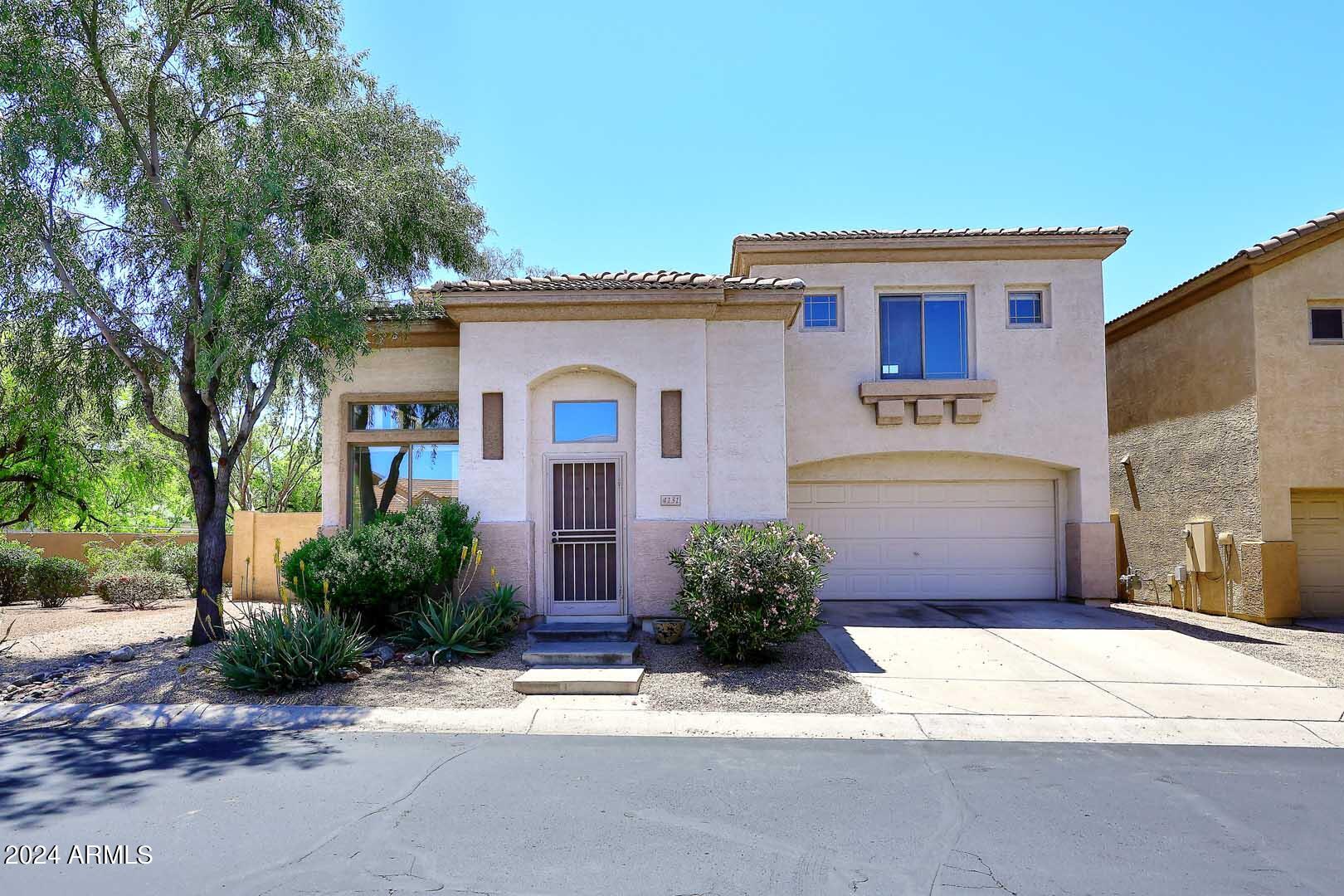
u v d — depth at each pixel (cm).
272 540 1526
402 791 570
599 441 1159
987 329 1419
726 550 959
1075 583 1410
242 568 1523
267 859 456
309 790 571
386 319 1168
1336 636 1151
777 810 532
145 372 1102
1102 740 698
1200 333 1430
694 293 1114
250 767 622
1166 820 515
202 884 425
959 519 1461
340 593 994
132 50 984
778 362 1155
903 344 1438
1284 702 802
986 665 948
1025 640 1080
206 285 957
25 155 888
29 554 1656
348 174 1055
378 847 473
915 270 1427
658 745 684
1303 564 1353
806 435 1412
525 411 1134
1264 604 1261
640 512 1118
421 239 1317
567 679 843
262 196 951
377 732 725
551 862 452
